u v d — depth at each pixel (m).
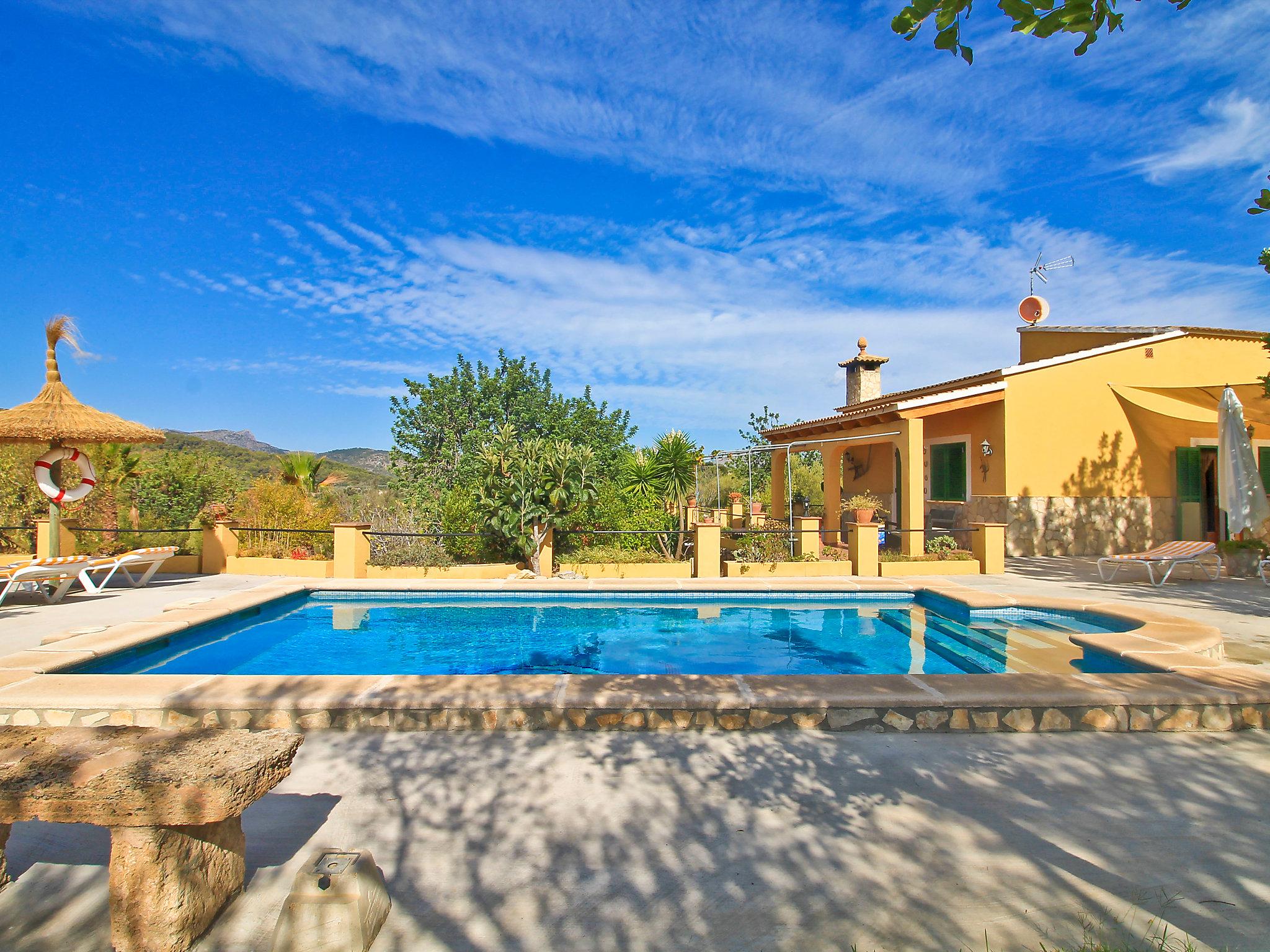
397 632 9.25
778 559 12.91
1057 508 14.05
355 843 3.23
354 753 4.29
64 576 9.59
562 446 12.40
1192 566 11.99
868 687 4.95
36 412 10.18
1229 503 10.71
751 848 3.19
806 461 31.30
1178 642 6.40
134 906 2.41
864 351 20.16
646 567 12.28
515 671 7.41
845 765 4.12
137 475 20.33
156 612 8.84
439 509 15.84
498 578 12.25
